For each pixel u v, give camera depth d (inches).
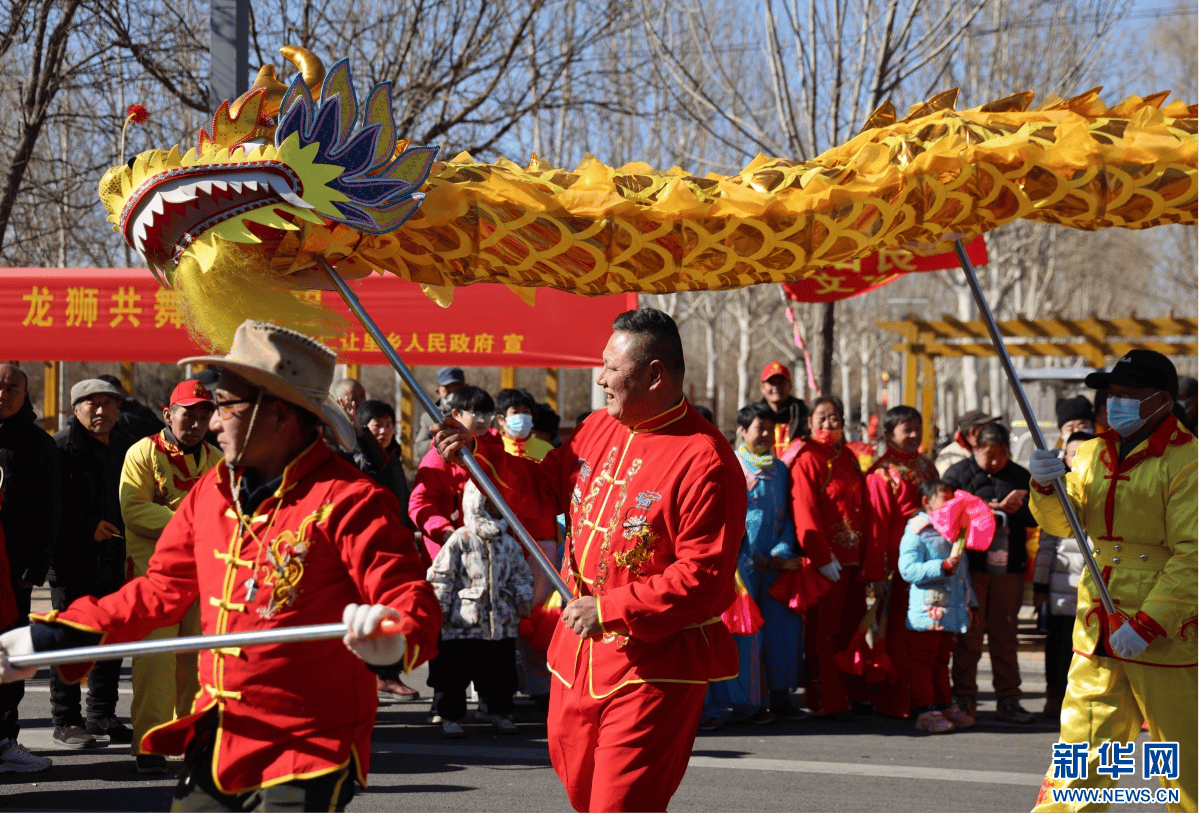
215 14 301.6
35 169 485.4
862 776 224.1
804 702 303.1
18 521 210.4
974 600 273.0
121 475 219.1
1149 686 151.8
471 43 493.0
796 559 270.2
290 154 120.9
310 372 106.4
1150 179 150.0
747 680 266.1
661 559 130.6
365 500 103.3
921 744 253.8
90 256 501.7
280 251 131.0
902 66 493.4
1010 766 233.8
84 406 229.5
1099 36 614.5
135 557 215.0
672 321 138.1
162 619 110.0
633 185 149.6
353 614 93.8
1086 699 157.2
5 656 101.3
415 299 331.9
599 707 129.5
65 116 436.5
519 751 240.2
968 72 689.0
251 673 101.0
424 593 98.8
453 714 252.1
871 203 148.3
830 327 484.7
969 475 284.5
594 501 136.9
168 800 193.2
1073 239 1243.2
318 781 99.9
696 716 131.9
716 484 128.6
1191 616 149.0
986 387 1397.6
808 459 272.2
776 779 221.1
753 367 2110.0
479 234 142.3
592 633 123.7
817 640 280.8
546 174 150.0
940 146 148.0
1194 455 152.3
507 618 251.9
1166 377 154.8
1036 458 155.2
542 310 332.2
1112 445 159.9
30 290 337.4
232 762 100.6
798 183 148.7
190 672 213.8
